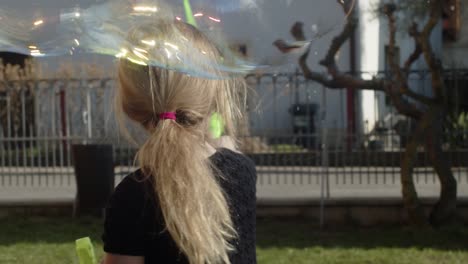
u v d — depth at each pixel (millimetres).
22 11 2006
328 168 8820
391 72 7934
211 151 1823
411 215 7633
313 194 8570
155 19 1852
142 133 1834
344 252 6633
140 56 1765
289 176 10516
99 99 9328
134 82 1778
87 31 1946
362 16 8078
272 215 8156
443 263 6223
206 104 1813
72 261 6367
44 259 6441
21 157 9719
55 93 9641
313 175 10312
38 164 9680
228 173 1799
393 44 7484
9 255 6574
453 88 8734
